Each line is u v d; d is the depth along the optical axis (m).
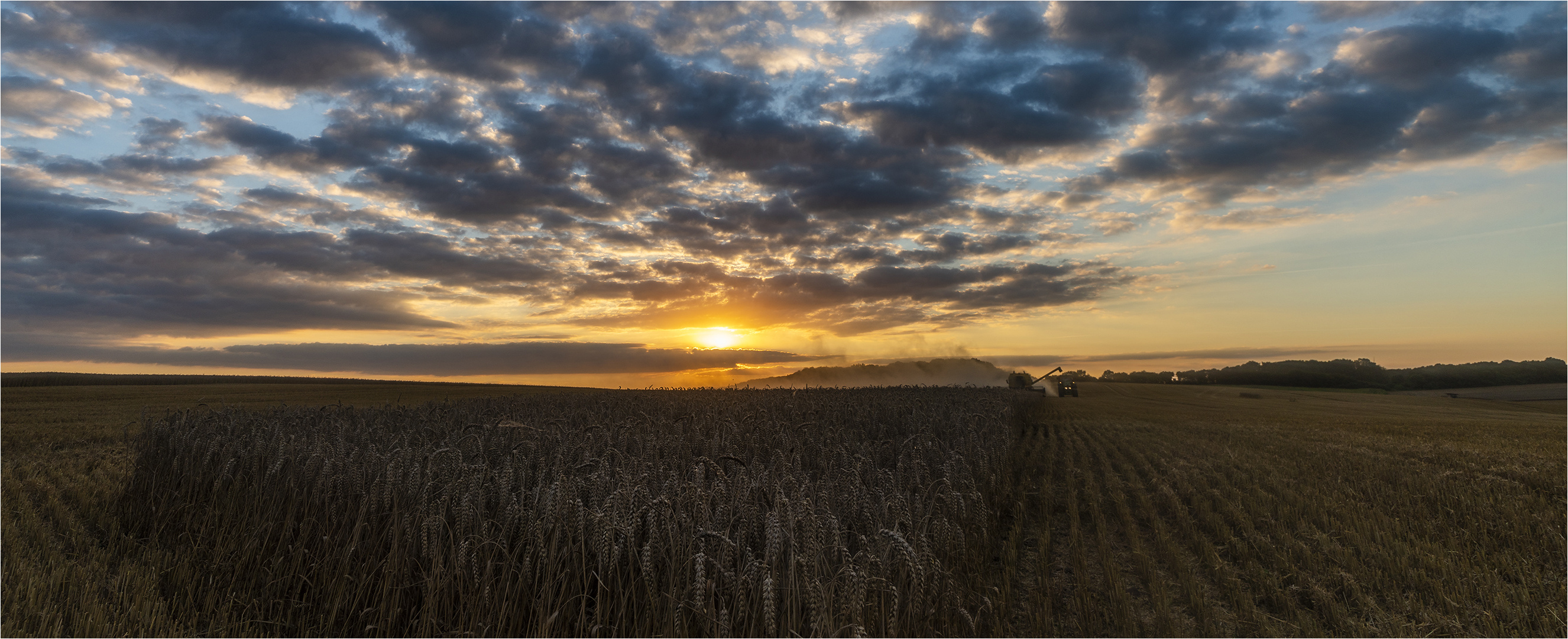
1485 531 9.13
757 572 4.66
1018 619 6.38
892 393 34.16
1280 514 10.16
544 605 4.98
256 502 7.82
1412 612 6.50
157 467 10.23
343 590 5.90
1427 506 10.95
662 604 4.98
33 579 6.42
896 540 4.63
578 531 5.44
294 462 7.99
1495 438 23.72
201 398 41.22
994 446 13.98
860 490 6.55
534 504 5.69
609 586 5.06
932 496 7.43
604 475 6.28
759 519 5.61
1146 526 10.03
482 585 5.36
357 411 16.66
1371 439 22.31
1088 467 15.53
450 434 10.23
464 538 5.62
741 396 27.86
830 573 4.95
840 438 11.48
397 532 5.93
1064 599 6.93
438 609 5.52
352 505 6.95
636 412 16.69
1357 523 9.48
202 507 8.84
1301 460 16.34
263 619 5.87
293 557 6.59
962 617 5.58
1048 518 10.43
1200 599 6.56
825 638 4.29
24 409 30.12
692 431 11.36
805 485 6.24
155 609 5.99
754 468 7.28
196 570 7.04
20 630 5.47
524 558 5.50
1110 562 7.93
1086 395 73.75
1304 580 7.27
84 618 5.70
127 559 7.57
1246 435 24.14
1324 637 5.96
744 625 4.60
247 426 11.84
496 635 5.11
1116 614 6.38
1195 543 8.77
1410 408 58.59
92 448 17.66
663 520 5.23
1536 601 6.59
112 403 35.78
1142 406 51.22
